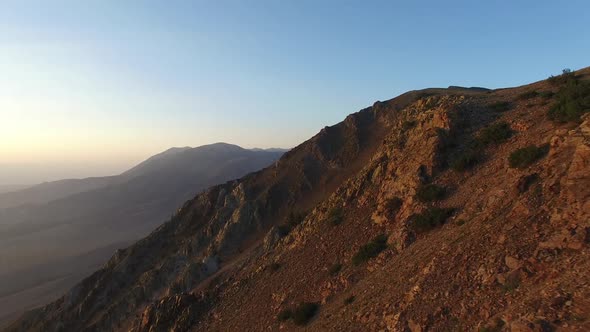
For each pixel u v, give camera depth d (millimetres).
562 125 28438
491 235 20719
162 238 92188
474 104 42719
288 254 42625
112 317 70625
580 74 44844
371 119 100125
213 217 87312
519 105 39250
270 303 35688
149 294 72625
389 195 36906
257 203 82625
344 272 31953
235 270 60094
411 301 20344
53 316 80625
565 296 13750
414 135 42531
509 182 25797
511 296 16203
